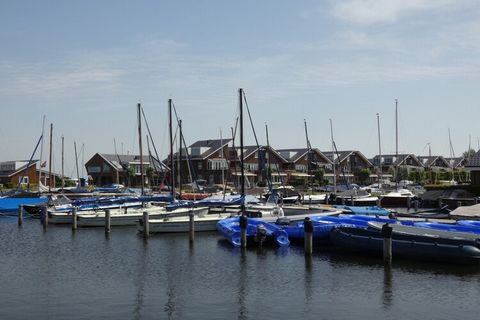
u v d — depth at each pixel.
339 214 39.06
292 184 101.19
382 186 83.44
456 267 24.61
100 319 17.58
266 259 27.47
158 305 19.17
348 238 28.16
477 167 60.56
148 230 35.22
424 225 31.69
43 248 31.73
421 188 85.88
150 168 103.69
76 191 74.25
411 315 17.81
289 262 26.62
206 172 106.50
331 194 62.03
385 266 25.16
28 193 58.38
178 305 19.16
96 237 36.19
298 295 20.39
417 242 25.59
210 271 24.75
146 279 23.19
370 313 18.06
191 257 28.28
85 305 19.19
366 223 32.44
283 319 17.52
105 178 115.25
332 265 25.72
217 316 17.86
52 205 47.75
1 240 35.19
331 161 119.50
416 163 136.75
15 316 17.92
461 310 18.30
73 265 26.41
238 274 24.06
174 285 22.06
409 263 25.56
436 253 25.03
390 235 25.33
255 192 66.81
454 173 116.44
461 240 24.66
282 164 110.81
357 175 119.31
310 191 78.88
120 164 115.00
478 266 24.66
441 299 19.62
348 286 21.64
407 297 19.94
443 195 55.81
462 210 38.06
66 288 21.67
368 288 21.28
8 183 96.56
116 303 19.44
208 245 32.09
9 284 22.39
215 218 37.91
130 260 27.62
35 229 41.25
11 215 53.06
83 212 43.06
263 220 33.72
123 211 43.47
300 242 32.25
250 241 32.38
